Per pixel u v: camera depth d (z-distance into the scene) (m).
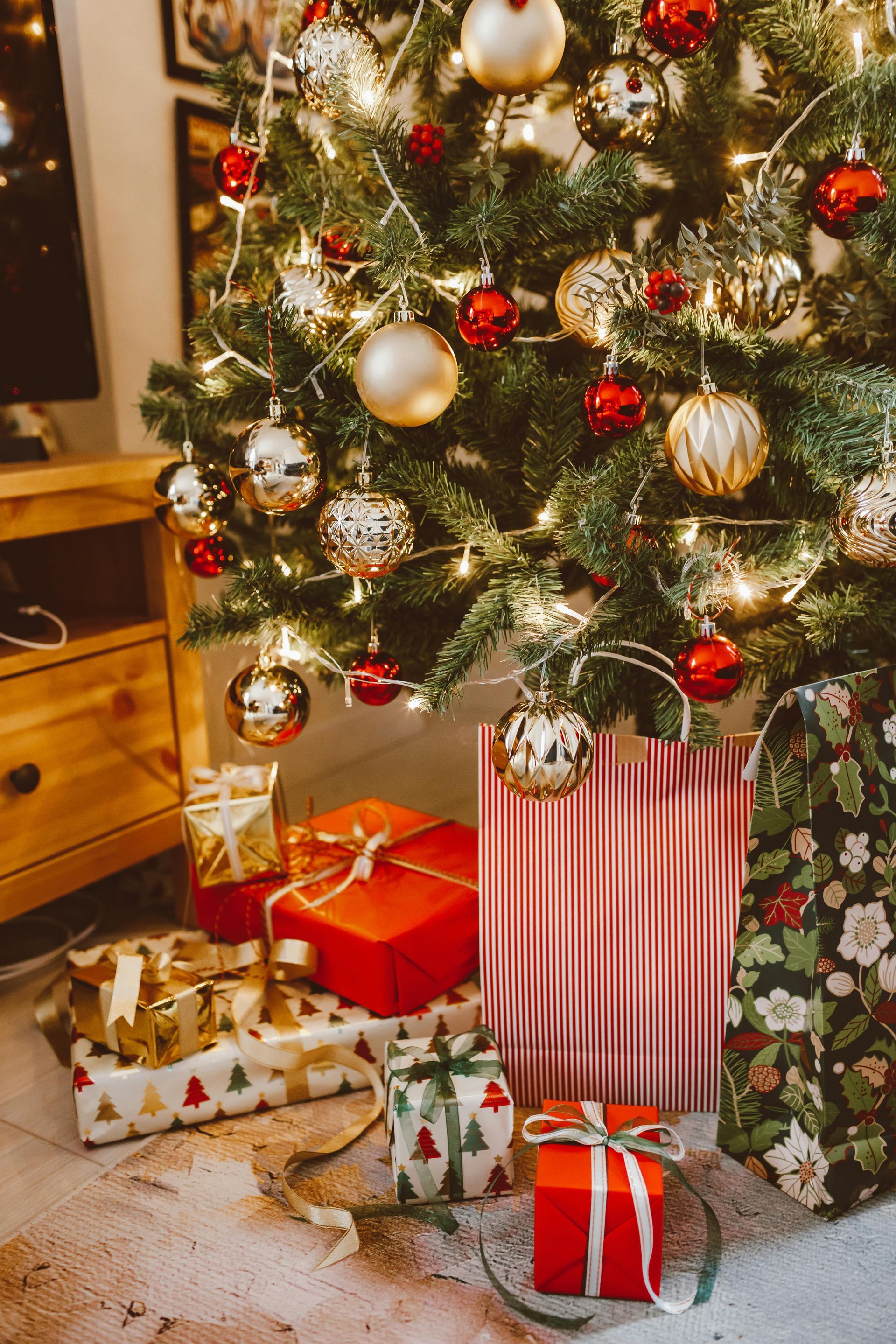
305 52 0.78
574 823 0.85
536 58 0.71
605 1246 0.67
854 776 0.76
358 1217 0.76
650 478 0.83
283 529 1.20
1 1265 0.72
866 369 0.76
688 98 0.88
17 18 1.04
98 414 1.38
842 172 0.71
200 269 1.18
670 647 0.89
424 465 0.85
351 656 1.03
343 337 0.87
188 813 1.00
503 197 0.80
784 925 0.78
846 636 0.95
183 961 0.98
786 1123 0.78
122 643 1.14
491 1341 0.65
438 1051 0.80
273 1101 0.89
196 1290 0.70
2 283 1.09
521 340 0.85
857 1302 0.68
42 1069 0.97
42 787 1.07
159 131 1.39
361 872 0.98
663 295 0.68
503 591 0.83
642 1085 0.88
